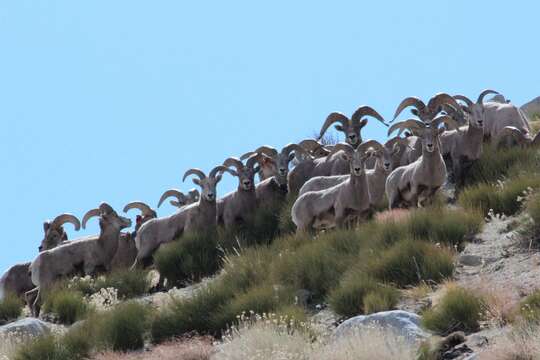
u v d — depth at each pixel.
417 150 88.75
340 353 52.38
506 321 54.22
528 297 54.22
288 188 95.62
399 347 51.81
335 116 98.00
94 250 87.00
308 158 96.69
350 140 96.69
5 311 81.19
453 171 89.75
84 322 70.38
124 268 86.38
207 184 89.50
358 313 62.62
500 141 91.12
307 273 69.06
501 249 67.25
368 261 67.50
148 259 91.19
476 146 87.00
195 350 61.03
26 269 90.50
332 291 65.31
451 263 65.44
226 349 57.62
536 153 85.00
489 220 74.88
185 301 68.50
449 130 93.88
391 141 86.06
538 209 67.62
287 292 67.00
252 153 99.94
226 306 66.94
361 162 77.44
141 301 75.69
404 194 81.94
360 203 77.81
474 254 67.62
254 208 91.44
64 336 67.56
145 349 66.56
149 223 91.88
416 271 65.50
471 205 76.88
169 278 82.25
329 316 63.66
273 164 99.44
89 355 66.25
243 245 83.06
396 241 69.81
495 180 84.56
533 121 115.12
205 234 84.69
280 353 53.97
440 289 62.03
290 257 70.88
